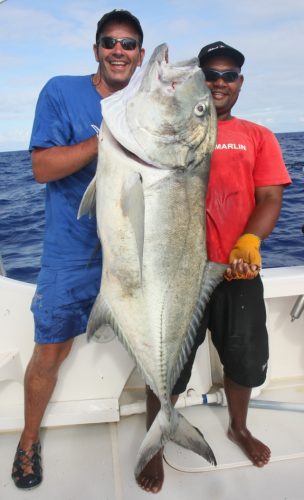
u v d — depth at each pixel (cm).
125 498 210
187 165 169
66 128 203
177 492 213
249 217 217
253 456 230
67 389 252
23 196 1088
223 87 210
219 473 224
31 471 218
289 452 237
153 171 165
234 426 240
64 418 247
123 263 170
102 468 227
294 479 219
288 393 288
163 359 180
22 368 248
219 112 216
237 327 218
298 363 301
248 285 219
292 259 565
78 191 213
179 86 164
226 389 238
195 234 177
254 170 219
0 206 970
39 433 243
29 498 211
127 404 269
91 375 251
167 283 174
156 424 183
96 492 213
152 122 162
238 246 200
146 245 168
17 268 569
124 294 174
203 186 176
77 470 226
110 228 167
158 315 176
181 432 185
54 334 221
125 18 197
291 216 787
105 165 165
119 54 197
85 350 249
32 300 229
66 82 206
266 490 213
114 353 250
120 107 162
